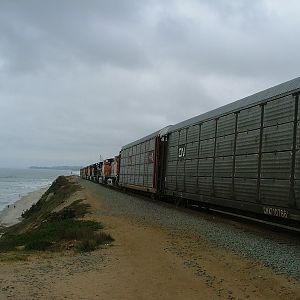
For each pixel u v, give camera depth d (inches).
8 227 1792.6
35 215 1841.8
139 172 1438.2
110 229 673.0
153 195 1270.9
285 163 515.5
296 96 504.1
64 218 968.3
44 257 498.6
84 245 534.0
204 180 791.1
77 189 2142.0
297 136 494.9
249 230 612.4
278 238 536.1
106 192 1802.4
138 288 327.3
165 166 1101.7
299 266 375.6
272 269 367.9
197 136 851.4
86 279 364.8
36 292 324.8
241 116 650.2
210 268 380.2
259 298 289.7
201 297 296.8
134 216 836.0
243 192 624.1
